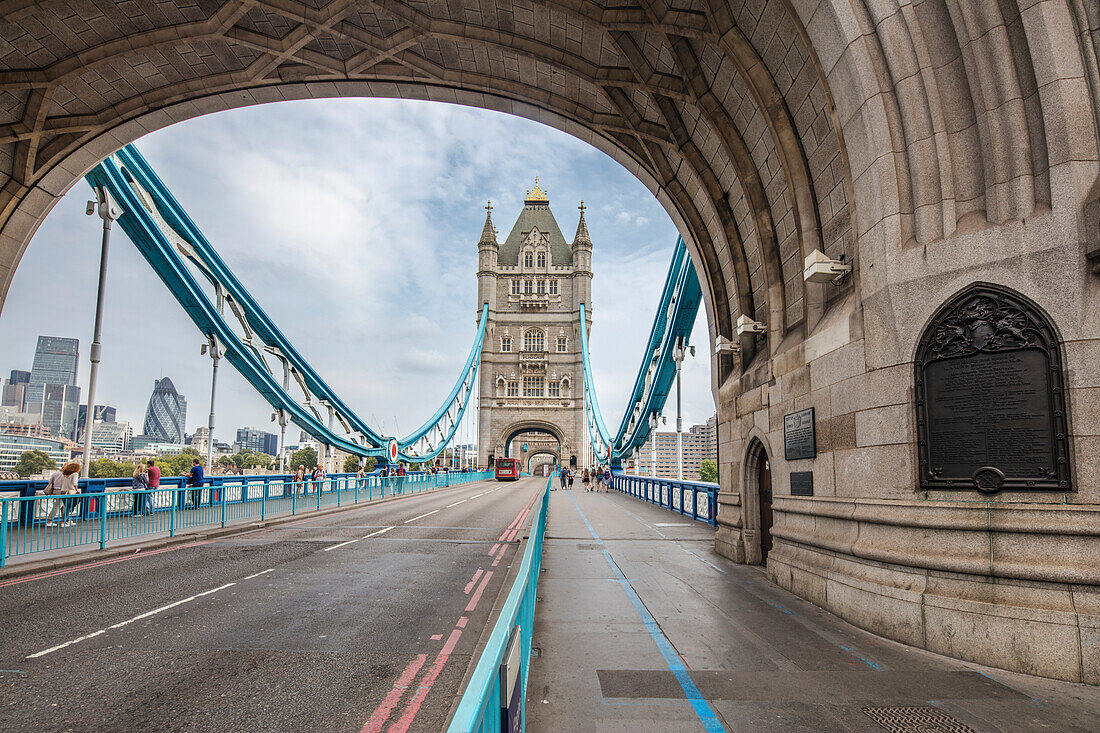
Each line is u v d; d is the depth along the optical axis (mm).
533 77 13914
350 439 45719
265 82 14562
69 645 6469
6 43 11930
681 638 6676
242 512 18172
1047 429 5887
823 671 5629
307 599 8625
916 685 5289
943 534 6352
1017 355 6090
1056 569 5625
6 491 16203
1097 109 5875
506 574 10711
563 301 100812
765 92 9375
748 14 9094
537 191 110438
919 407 6660
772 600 8508
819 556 8336
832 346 8180
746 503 11797
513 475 68312
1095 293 5766
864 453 7344
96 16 11930
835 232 8750
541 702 4883
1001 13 6289
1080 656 5383
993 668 5723
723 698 4988
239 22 12742
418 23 12305
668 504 26062
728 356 13469
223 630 7059
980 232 6375
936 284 6617
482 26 12375
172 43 12859
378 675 5668
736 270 12508
